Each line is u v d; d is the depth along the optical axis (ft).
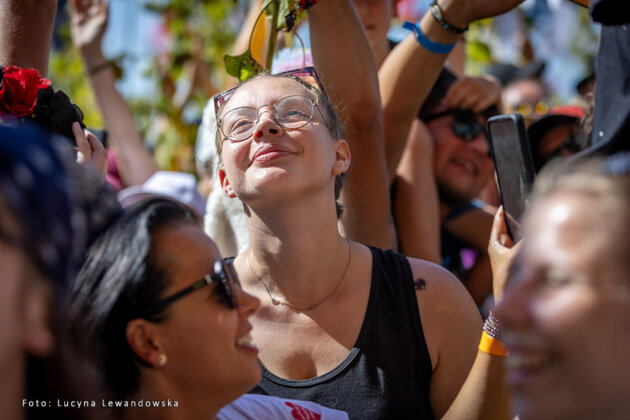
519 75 13.20
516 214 5.24
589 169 2.91
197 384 4.14
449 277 6.12
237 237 8.30
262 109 5.89
